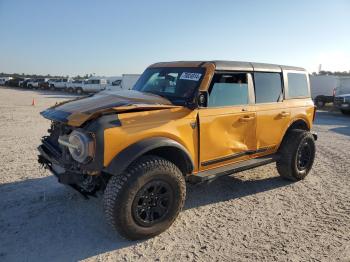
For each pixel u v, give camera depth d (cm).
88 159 355
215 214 468
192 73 463
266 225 438
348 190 578
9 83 6944
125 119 376
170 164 395
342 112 2073
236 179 624
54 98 3256
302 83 638
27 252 359
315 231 424
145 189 376
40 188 539
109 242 384
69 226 418
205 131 441
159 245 381
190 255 363
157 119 396
